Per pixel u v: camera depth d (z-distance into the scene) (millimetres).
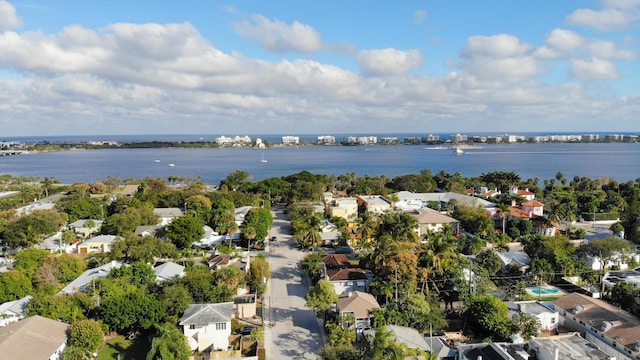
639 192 173125
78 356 56875
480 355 56844
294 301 82812
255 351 63406
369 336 61531
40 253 91562
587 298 73125
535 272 91562
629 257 100312
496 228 134750
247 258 102688
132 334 67250
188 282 75625
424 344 61031
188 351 59750
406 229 95562
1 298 75125
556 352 55312
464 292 77000
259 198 187875
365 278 85625
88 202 150000
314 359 61438
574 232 131500
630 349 58375
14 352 52812
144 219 131125
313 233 111375
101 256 104250
